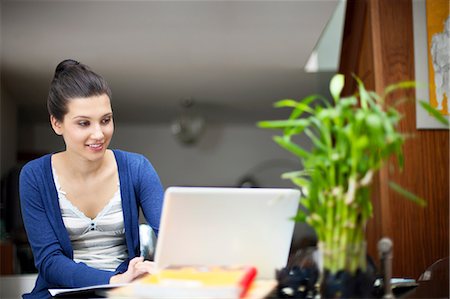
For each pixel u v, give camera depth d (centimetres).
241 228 182
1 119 655
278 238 185
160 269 174
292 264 172
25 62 582
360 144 151
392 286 203
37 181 239
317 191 157
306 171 161
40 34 498
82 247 246
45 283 239
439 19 317
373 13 325
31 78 646
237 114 890
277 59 591
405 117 320
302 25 484
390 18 325
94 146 225
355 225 157
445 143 321
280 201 181
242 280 154
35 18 459
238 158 992
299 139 952
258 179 989
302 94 747
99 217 244
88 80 226
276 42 533
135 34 504
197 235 179
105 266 245
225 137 993
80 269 218
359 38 363
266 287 162
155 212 242
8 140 703
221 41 529
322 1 434
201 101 796
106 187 244
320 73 650
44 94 725
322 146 157
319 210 158
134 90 725
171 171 988
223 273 161
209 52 564
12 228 618
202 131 887
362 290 157
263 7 445
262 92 743
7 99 698
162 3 435
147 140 987
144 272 194
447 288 207
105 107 226
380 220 320
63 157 243
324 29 495
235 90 732
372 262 163
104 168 244
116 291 171
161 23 478
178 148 990
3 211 620
